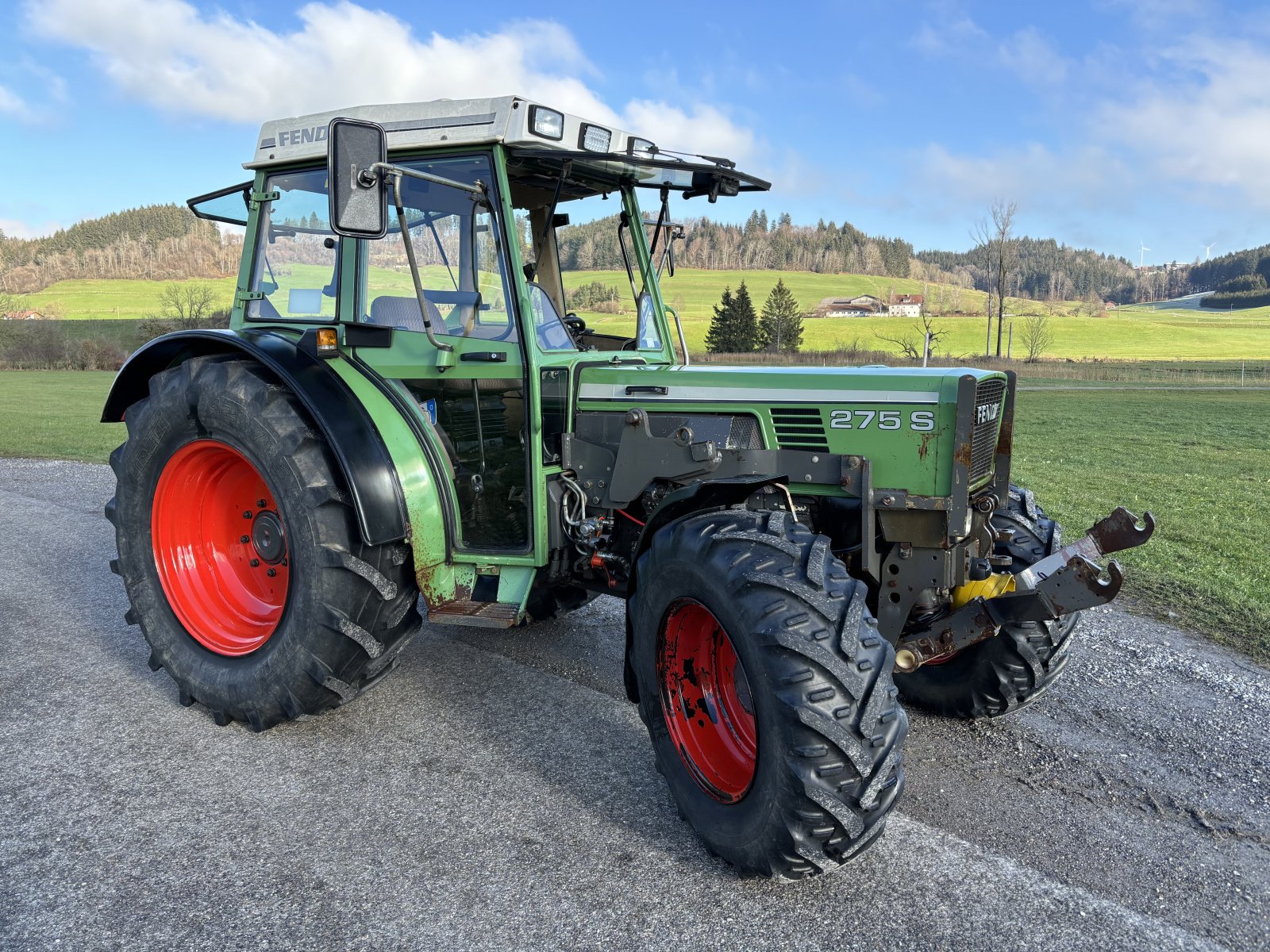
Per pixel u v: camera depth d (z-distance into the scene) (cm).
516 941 235
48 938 234
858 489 307
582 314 407
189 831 285
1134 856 280
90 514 800
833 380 317
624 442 344
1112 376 4334
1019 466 1288
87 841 279
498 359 343
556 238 400
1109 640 491
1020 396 3053
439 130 339
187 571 391
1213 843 289
